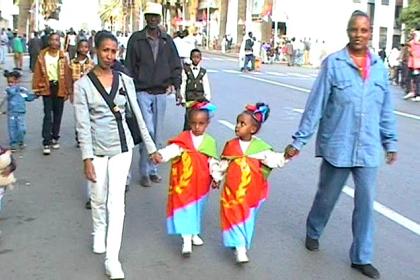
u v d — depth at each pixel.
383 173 9.45
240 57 32.00
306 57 44.22
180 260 5.71
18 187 8.14
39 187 8.17
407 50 22.38
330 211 5.91
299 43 45.12
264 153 5.59
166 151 5.64
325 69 5.42
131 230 6.54
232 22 64.44
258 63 33.75
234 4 64.31
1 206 7.27
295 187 8.48
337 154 5.45
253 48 31.95
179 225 5.76
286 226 6.79
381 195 8.20
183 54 18.33
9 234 6.32
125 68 7.88
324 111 5.52
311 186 8.54
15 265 5.50
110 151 5.21
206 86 9.83
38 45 25.25
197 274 5.39
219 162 5.78
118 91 5.23
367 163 5.37
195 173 5.72
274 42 50.41
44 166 9.39
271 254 5.92
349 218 7.13
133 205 7.47
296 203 7.69
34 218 6.86
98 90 5.16
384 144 5.59
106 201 5.56
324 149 5.56
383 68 5.41
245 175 5.53
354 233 5.55
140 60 8.12
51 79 10.23
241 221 5.54
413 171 9.66
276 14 52.41
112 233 5.22
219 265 5.61
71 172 9.04
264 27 57.72
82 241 6.15
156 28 8.17
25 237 6.24
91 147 5.18
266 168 5.68
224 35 61.88
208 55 51.19
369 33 5.33
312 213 6.01
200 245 6.12
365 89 5.32
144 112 8.16
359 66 5.34
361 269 5.52
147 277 5.29
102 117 5.18
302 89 22.09
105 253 5.81
